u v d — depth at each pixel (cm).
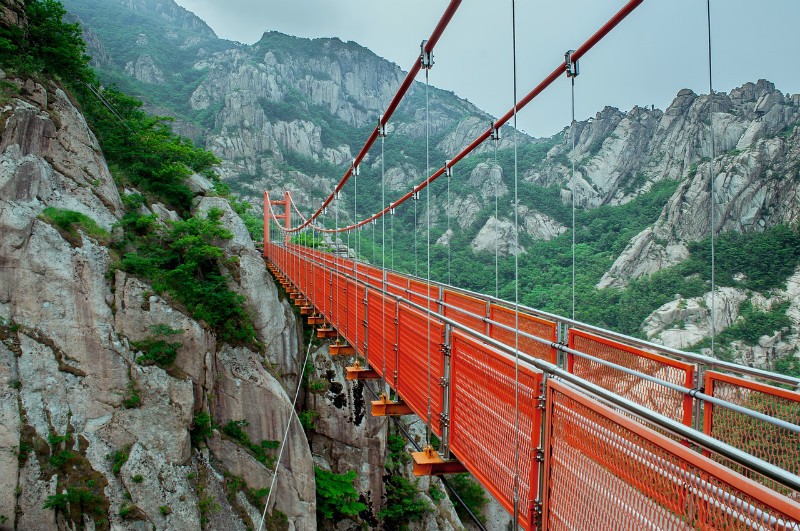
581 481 241
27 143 1611
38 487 1416
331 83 13038
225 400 1884
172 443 1605
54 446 1461
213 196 2506
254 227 4756
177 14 19412
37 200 1600
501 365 326
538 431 281
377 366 670
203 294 1891
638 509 200
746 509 155
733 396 362
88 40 9131
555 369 265
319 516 2356
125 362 1608
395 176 8050
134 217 1895
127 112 2658
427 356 476
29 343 1498
